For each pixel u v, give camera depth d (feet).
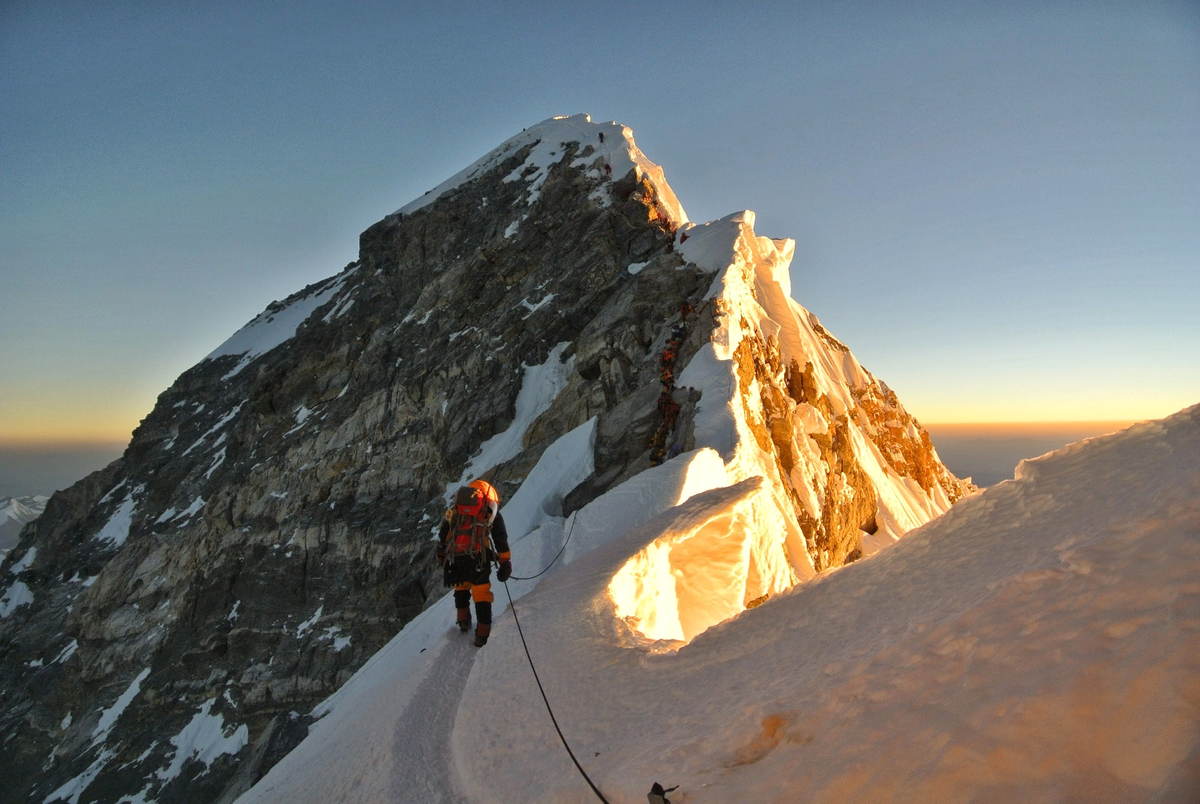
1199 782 3.01
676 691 11.77
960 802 4.22
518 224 124.98
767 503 30.42
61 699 117.29
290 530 106.63
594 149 135.13
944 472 127.03
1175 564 4.50
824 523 78.89
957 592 7.55
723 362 66.39
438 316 121.49
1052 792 3.78
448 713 17.99
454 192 149.59
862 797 5.05
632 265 105.19
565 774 10.96
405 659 29.78
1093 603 4.90
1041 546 7.08
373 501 103.40
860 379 117.91
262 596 102.53
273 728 32.78
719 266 88.63
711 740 8.24
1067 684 4.29
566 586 20.89
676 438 60.85
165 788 89.40
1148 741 3.54
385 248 161.38
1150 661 3.90
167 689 103.14
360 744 18.65
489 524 21.91
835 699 6.64
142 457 177.27
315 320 168.96
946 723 4.94
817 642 9.61
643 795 8.07
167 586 120.67
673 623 23.82
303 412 135.74
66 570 154.51
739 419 58.49
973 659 5.43
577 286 104.83
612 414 71.36
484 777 13.19
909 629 7.16
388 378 118.21
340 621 92.79
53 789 98.43
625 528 31.81
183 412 182.39
